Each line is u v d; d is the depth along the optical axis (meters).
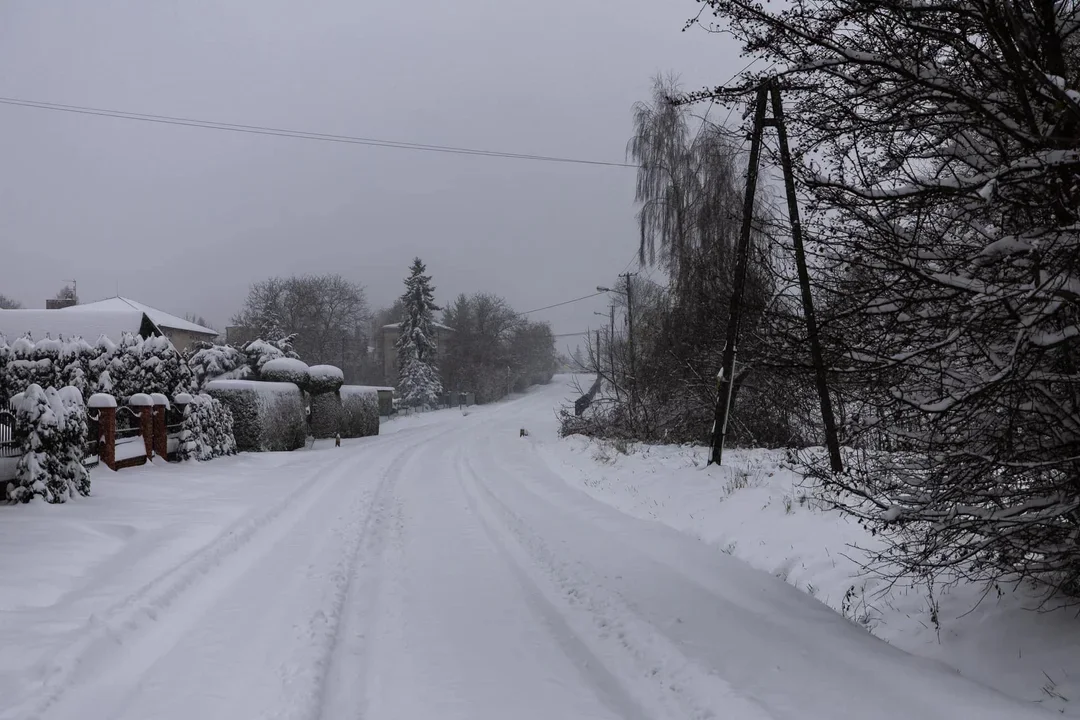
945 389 5.23
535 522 11.66
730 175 22.86
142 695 5.07
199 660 5.74
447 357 80.75
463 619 6.95
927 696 4.70
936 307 5.10
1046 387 4.85
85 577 7.89
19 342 16.66
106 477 15.02
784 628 6.25
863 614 7.00
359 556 9.58
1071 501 4.82
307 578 8.34
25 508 11.25
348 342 81.62
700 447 19.20
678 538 10.20
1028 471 4.96
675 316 23.20
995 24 4.91
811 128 5.93
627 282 32.31
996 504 5.09
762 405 19.25
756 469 13.50
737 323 14.41
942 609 6.45
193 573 8.34
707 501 11.98
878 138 5.77
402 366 70.88
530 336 103.31
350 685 5.39
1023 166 4.45
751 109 7.57
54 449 12.07
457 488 16.23
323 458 22.97
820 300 6.35
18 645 5.71
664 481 14.28
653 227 25.00
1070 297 4.43
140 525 10.55
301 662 5.69
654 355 24.55
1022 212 5.17
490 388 80.31
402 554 9.74
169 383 20.70
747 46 5.94
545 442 29.03
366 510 13.12
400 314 105.06
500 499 14.25
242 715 4.74
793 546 8.96
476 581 8.35
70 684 5.18
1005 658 5.43
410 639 6.40
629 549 9.60
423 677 5.54
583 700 5.12
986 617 5.99
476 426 42.19
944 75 5.27
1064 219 4.79
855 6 5.20
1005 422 5.00
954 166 5.73
